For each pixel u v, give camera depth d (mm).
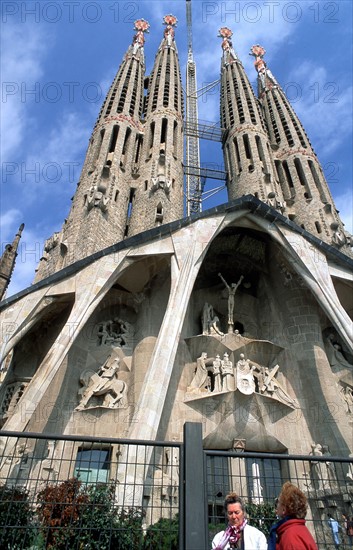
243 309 26328
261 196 34719
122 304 23750
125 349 21938
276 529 4379
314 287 22484
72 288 19906
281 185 39406
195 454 5547
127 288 23406
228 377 21031
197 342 22672
